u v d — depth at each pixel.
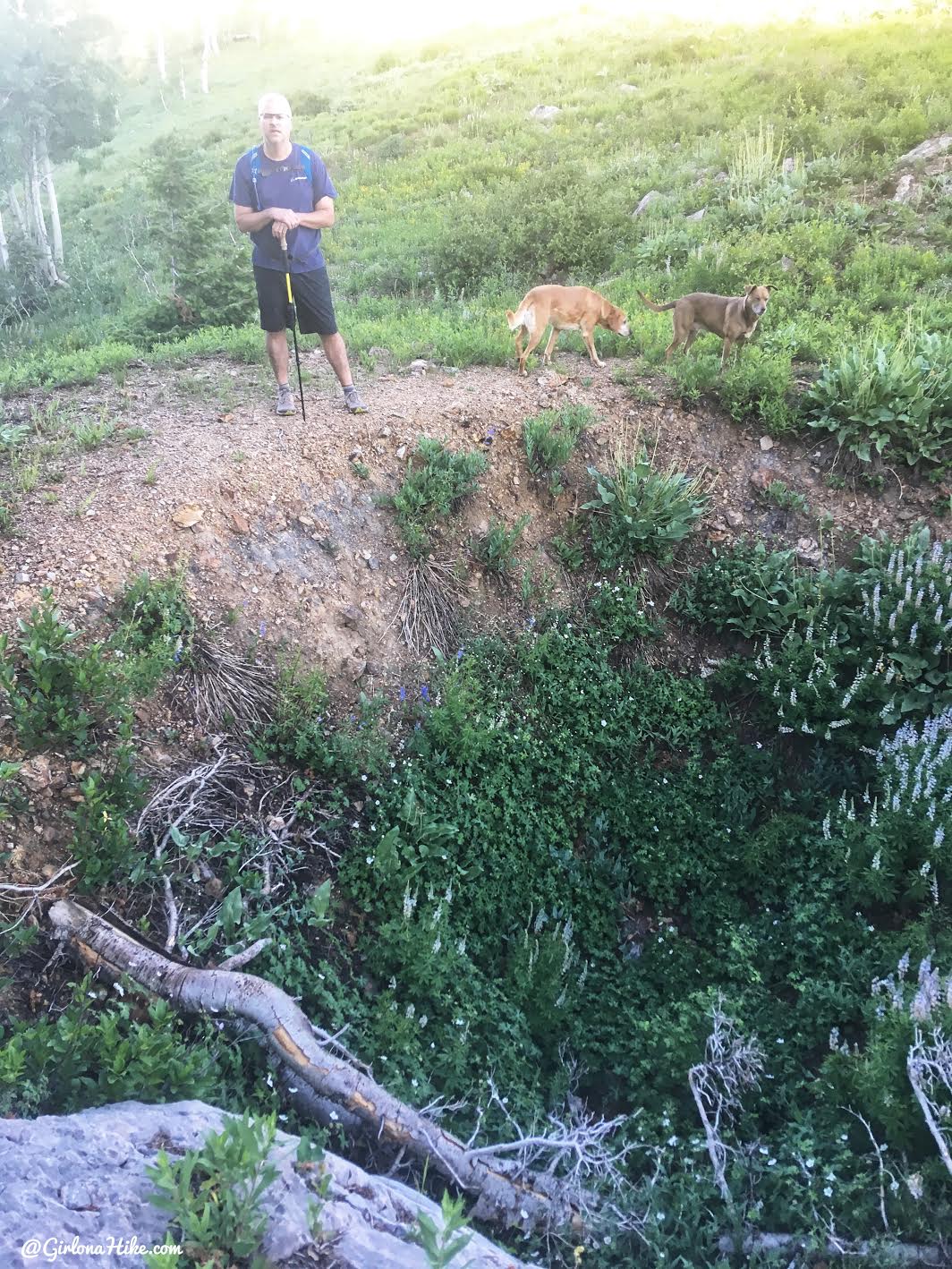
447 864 4.96
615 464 6.95
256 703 5.10
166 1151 2.95
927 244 10.29
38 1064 3.28
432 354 8.20
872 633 6.05
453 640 6.11
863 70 16.42
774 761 5.98
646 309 9.34
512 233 12.17
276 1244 2.71
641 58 24.23
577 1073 4.46
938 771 5.26
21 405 7.32
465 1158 3.62
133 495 5.58
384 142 22.83
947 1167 3.51
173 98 46.94
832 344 7.97
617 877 5.42
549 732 5.91
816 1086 4.07
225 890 4.35
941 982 4.20
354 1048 4.04
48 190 25.05
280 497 5.90
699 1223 3.66
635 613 6.47
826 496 6.92
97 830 4.09
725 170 13.70
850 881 4.98
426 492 6.30
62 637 4.41
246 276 10.50
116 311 15.62
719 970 4.88
